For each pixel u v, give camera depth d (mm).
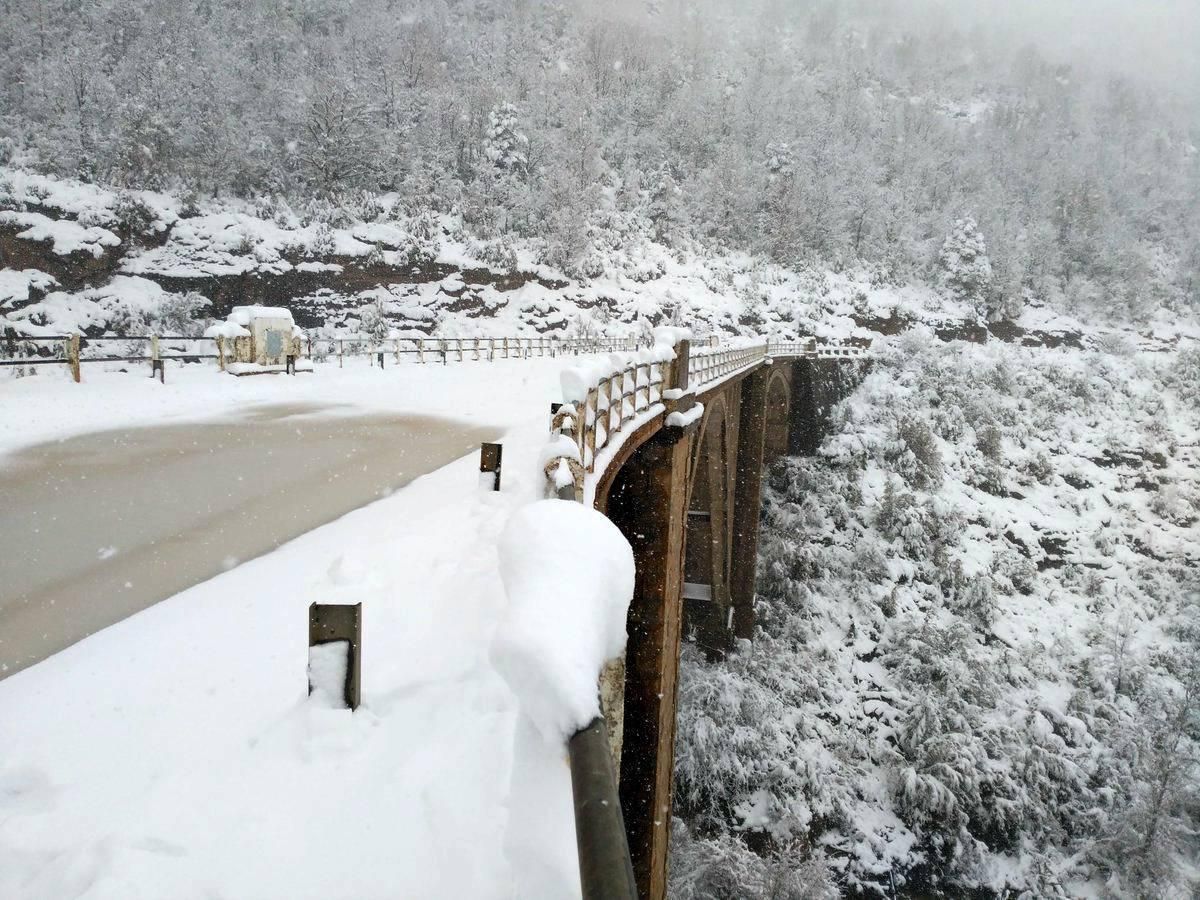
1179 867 27203
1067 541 46625
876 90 147375
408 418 16188
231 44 76250
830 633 36250
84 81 58562
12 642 5336
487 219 67375
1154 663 38531
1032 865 27109
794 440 48469
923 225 93188
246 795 3438
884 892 25938
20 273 41562
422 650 4793
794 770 27969
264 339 25250
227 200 57094
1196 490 52656
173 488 9750
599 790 1776
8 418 13898
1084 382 62406
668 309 65188
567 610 2586
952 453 50406
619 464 10117
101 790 3533
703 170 87375
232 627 5484
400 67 81250
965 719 30078
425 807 3250
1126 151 140500
